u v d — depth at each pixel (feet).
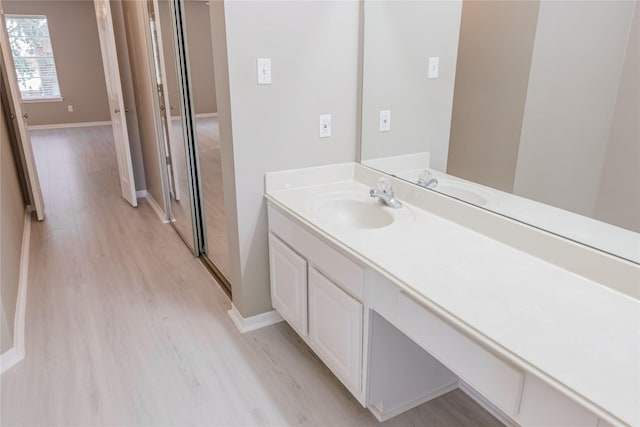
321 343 6.35
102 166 20.33
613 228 4.00
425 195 6.23
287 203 6.67
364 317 5.25
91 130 29.73
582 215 4.22
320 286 6.05
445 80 5.67
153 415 5.97
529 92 4.53
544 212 4.59
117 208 14.60
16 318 7.80
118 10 13.62
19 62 28.94
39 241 11.87
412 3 5.99
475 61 5.12
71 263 10.54
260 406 6.14
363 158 7.68
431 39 5.78
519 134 4.74
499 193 5.10
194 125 9.96
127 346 7.42
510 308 3.83
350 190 7.32
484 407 6.15
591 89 3.89
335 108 7.40
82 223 13.23
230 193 7.27
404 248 5.05
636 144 3.68
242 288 7.66
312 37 6.84
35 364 6.95
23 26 28.48
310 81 7.04
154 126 12.52
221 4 6.15
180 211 12.16
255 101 6.71
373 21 6.85
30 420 5.88
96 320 8.17
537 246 4.73
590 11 3.81
